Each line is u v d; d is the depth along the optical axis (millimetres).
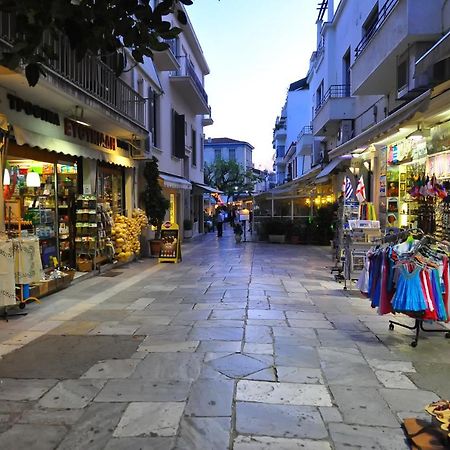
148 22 2713
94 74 9422
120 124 10367
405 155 9508
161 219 14414
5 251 5992
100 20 2557
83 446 2965
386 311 5215
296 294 7812
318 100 24297
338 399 3639
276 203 20328
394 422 3275
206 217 33906
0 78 6500
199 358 4555
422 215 8391
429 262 4852
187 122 23016
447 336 5281
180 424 3229
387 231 7941
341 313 6449
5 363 4508
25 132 7258
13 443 3010
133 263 12414
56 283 7906
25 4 2402
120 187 13078
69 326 5848
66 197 9906
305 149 28484
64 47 7859
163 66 16547
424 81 7270
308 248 17016
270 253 15070
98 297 7688
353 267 8250
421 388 3859
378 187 11633
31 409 3490
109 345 5027
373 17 14039
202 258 13609
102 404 3551
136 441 3014
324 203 19062
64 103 8203
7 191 7461
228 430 3145
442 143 7660
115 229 11594
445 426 2918
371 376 4121
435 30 8766
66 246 9797
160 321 6023
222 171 49625
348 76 18172
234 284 8805
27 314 6492
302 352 4750
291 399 3631
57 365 4422
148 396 3686
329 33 20094
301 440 3023
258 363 4418
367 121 15117
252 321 5969
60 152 8602
